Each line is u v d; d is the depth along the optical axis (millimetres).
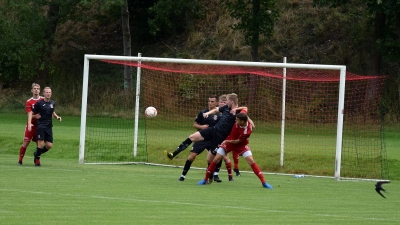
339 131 48312
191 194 35531
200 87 75250
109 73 113938
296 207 31703
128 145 61125
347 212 30531
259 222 26906
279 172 53469
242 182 43469
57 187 36625
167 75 76312
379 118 80500
